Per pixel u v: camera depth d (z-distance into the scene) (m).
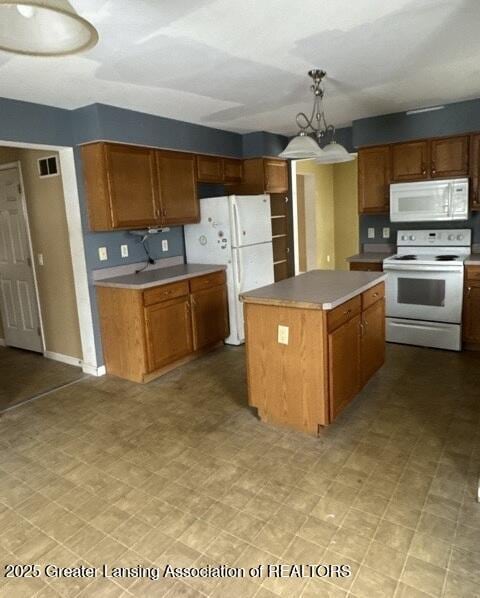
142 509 2.13
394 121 4.21
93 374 3.93
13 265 4.52
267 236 4.78
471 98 3.76
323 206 7.60
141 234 4.14
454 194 4.01
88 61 2.47
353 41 2.36
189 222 4.36
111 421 3.06
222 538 1.92
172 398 3.38
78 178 3.59
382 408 3.05
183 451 2.63
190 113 3.84
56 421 3.10
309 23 2.11
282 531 1.94
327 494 2.18
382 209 4.48
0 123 3.09
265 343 2.76
